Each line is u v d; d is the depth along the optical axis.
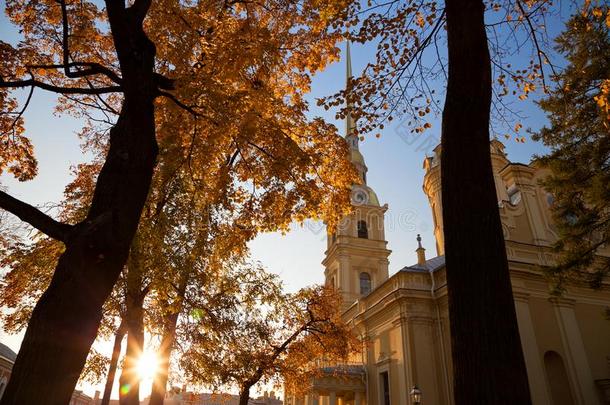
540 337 22.50
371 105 9.49
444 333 23.77
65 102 11.56
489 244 4.44
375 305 27.66
